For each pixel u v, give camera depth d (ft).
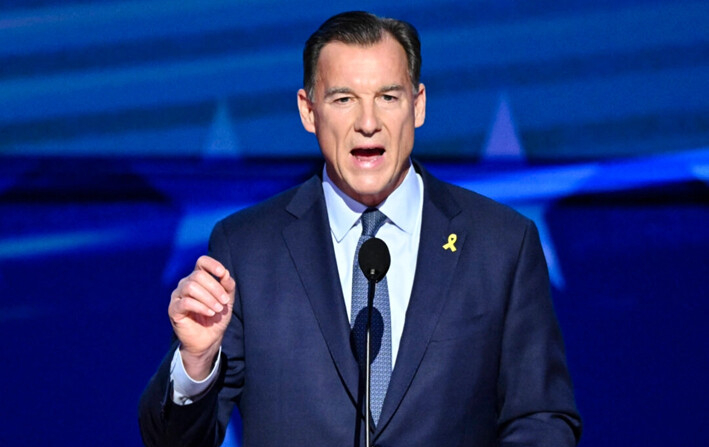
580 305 42.14
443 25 41.75
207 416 23.45
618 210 42.09
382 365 23.81
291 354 23.99
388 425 23.20
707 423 41.96
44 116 41.75
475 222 25.30
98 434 42.57
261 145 42.06
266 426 23.85
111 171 41.96
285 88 41.96
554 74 41.81
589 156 42.01
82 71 41.75
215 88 41.91
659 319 42.09
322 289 24.34
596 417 42.22
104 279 42.32
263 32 41.86
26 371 42.32
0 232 41.88
